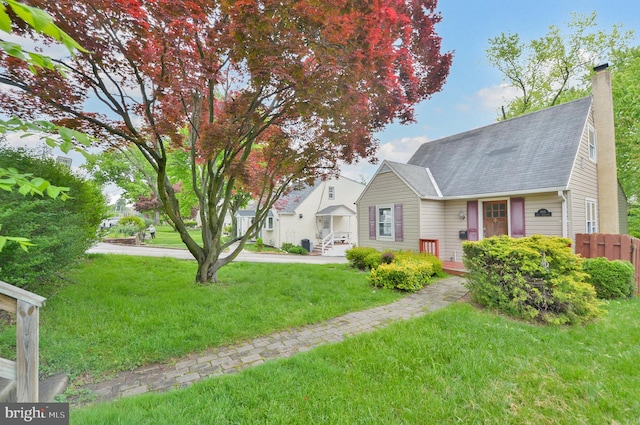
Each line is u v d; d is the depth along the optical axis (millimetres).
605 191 8750
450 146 11602
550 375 2545
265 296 5059
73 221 5070
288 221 19938
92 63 3961
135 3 3400
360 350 3025
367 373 2617
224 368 2865
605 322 3898
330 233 19391
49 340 3102
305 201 20594
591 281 5676
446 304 4898
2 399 2002
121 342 3238
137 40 3963
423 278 6266
